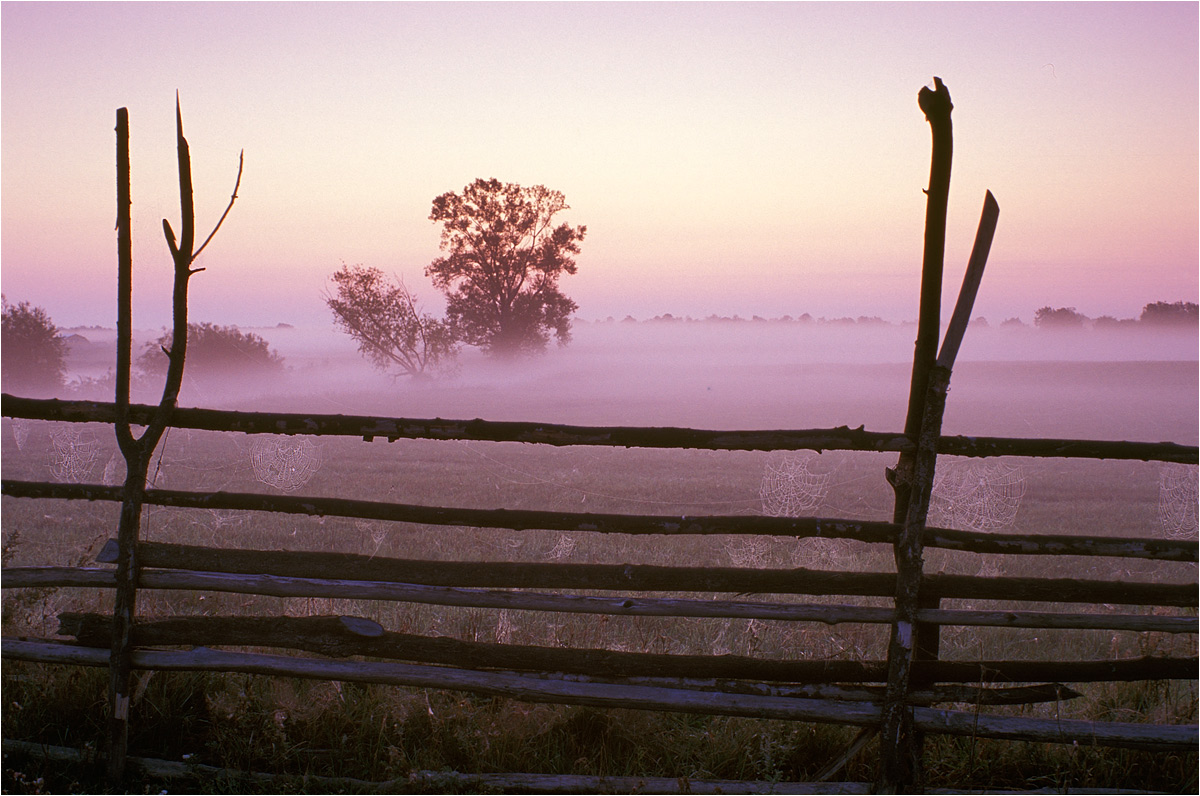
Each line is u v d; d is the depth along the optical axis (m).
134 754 3.61
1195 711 3.81
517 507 12.97
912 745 3.40
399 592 3.50
